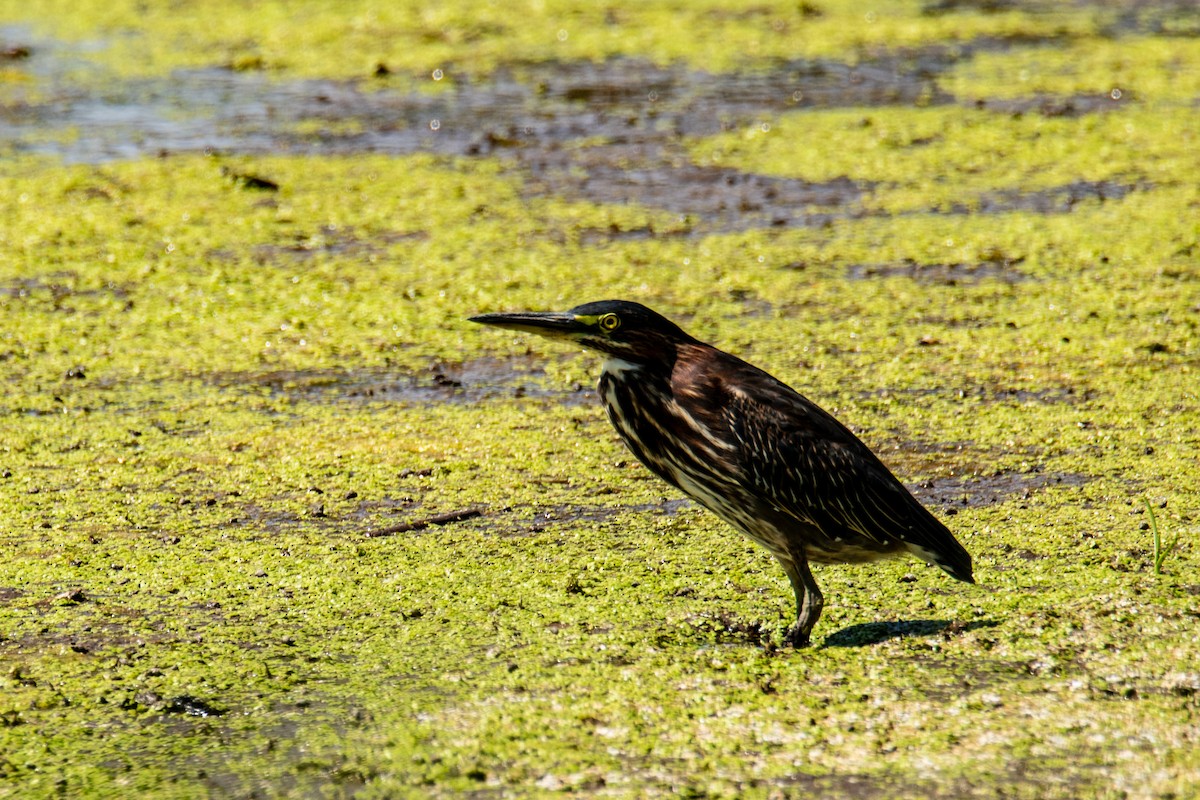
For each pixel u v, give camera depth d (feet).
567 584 31.96
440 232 62.34
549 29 103.96
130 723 25.95
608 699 26.23
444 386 46.62
